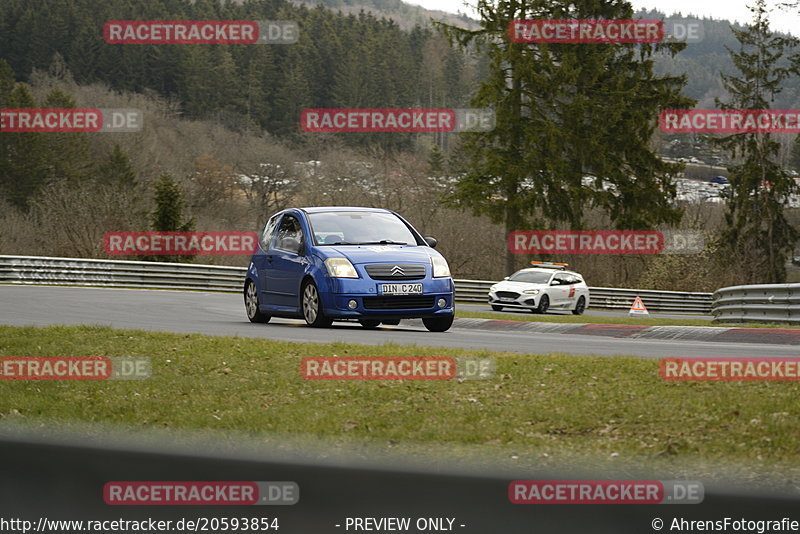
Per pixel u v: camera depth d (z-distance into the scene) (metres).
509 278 118.19
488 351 33.19
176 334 38.22
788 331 50.75
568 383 25.80
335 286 46.22
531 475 12.73
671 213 167.00
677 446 17.91
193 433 19.91
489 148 164.00
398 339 41.50
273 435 19.53
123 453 12.18
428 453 17.39
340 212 51.69
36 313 58.50
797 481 15.04
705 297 161.62
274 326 50.06
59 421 21.91
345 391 25.12
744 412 20.95
